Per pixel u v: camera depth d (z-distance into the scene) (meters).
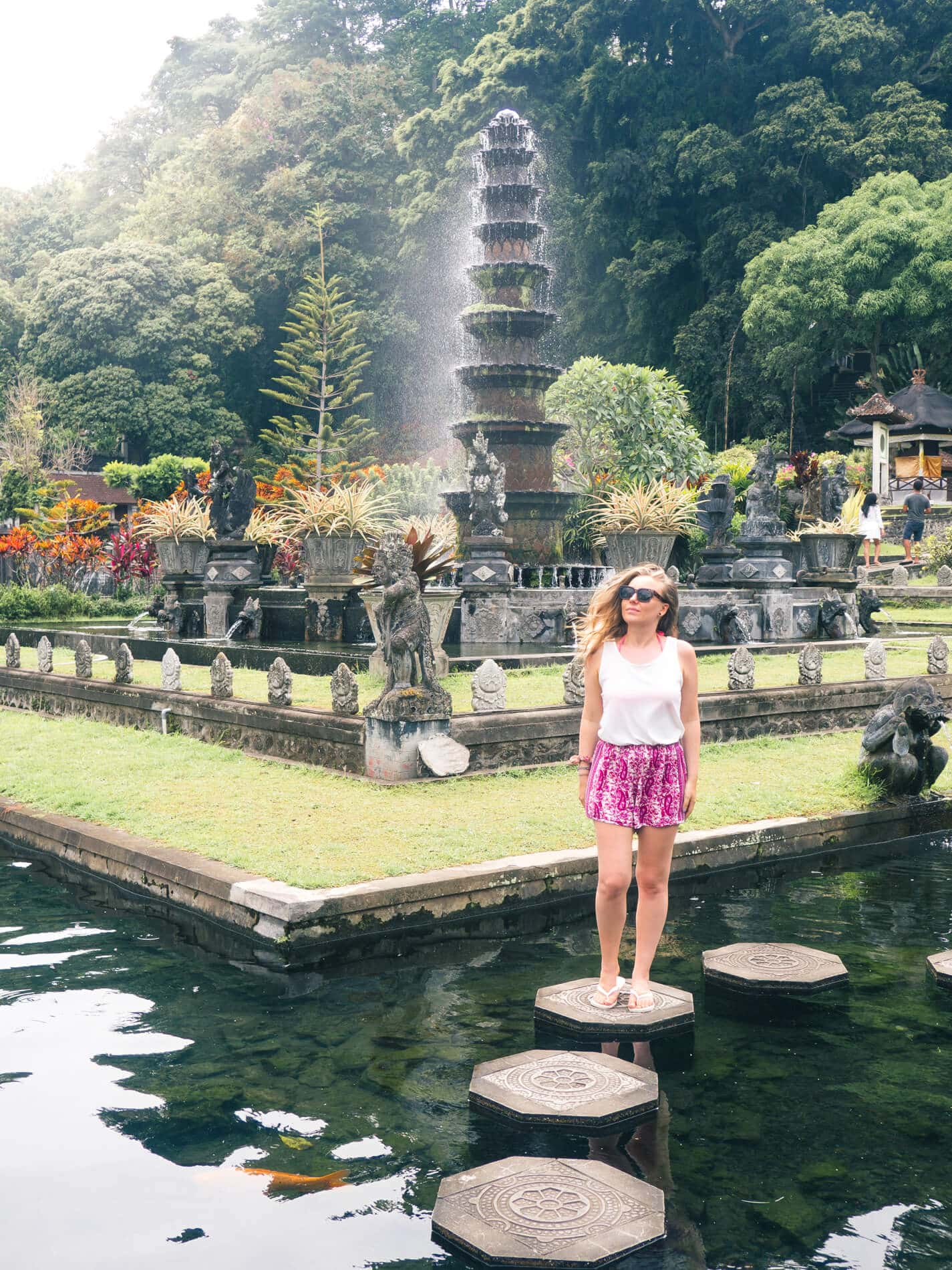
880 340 40.06
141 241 53.47
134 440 51.44
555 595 14.56
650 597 3.81
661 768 3.94
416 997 4.36
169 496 44.50
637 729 3.91
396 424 51.94
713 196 44.97
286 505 16.28
